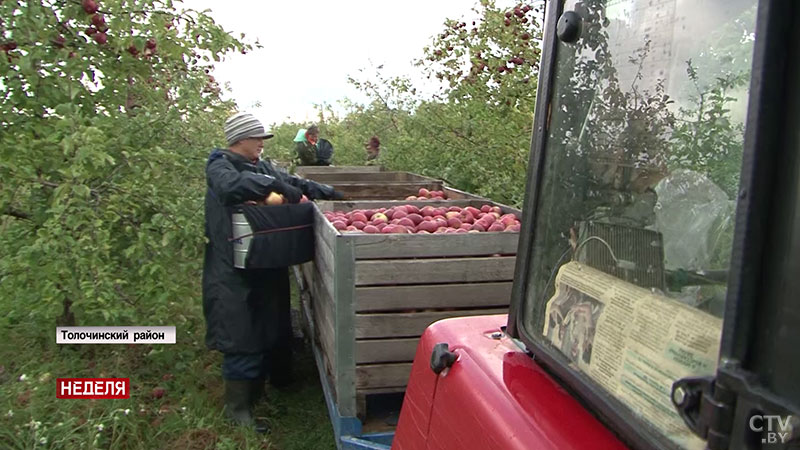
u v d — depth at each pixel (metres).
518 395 1.52
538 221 1.63
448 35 7.27
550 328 1.52
